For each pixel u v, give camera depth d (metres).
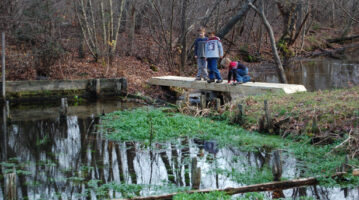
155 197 5.84
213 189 6.09
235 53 28.44
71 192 6.42
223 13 22.86
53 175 7.23
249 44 30.47
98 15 20.48
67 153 8.60
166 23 22.02
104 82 16.36
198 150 8.77
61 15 18.52
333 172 6.80
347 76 20.89
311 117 9.24
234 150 8.66
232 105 11.57
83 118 12.16
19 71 16.20
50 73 16.81
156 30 21.16
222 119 11.30
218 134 9.94
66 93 16.02
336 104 9.53
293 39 29.75
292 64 28.06
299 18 32.88
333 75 21.53
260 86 12.62
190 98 15.26
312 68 25.25
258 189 6.24
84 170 7.50
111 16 19.08
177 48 20.88
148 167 7.69
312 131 8.75
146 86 16.95
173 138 9.79
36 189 6.55
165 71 20.27
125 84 16.38
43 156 8.40
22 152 8.70
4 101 14.83
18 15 17.52
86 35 20.36
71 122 11.62
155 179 7.00
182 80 15.03
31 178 7.07
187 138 9.80
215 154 8.43
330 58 31.17
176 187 6.51
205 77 14.41
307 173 6.94
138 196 5.98
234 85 13.20
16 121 11.79
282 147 8.56
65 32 20.55
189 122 10.85
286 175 6.88
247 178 6.83
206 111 11.91
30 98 15.44
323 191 6.18
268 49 30.86
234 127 10.35
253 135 9.51
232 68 13.09
